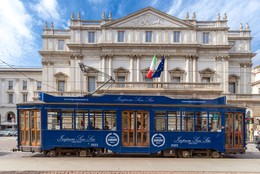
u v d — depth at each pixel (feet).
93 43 145.18
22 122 53.93
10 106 230.68
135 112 52.75
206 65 145.69
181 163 44.37
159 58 142.92
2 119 229.86
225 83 144.46
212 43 145.69
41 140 52.01
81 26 145.48
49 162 44.65
